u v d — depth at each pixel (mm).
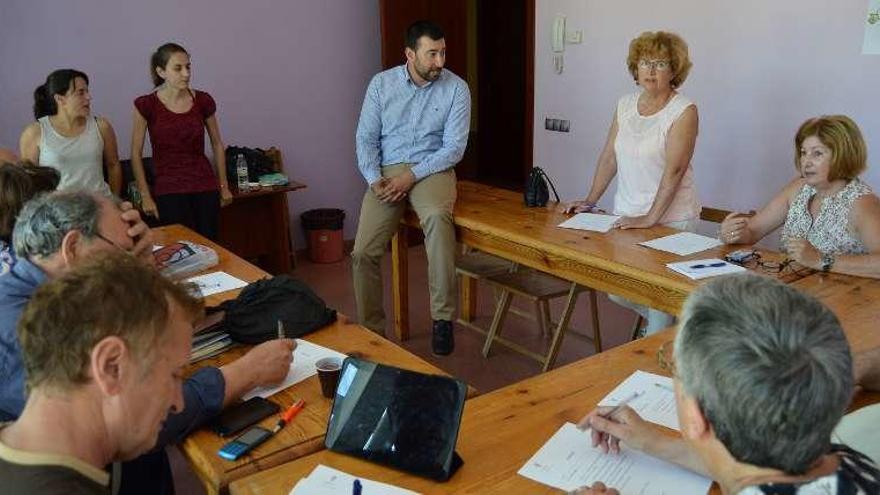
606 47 4418
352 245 5340
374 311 3451
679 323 877
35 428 912
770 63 3666
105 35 4191
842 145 2199
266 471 1247
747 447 783
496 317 3371
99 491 920
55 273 1460
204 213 4000
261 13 4664
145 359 950
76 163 3553
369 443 1280
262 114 4816
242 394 1492
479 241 3051
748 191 3908
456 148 3330
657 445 1243
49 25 4027
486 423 1383
